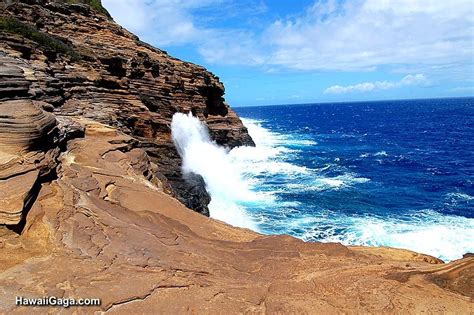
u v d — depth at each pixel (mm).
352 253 9523
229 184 29891
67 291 7066
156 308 6922
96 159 14102
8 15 23719
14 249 8211
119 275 7750
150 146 25328
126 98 25953
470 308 6793
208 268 8570
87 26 29328
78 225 9273
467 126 79938
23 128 10578
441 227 20938
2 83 11758
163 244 9398
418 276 7750
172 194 20516
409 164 39562
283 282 8000
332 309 7016
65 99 20156
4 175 9305
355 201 25938
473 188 29484
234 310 7066
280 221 22172
